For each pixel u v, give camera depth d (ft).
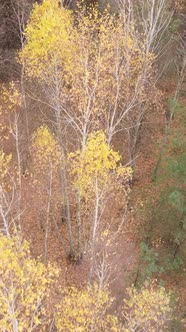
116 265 61.98
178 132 77.51
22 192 77.71
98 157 48.93
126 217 73.72
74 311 42.37
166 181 72.64
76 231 75.51
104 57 60.49
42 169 69.36
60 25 59.88
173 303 56.44
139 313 46.73
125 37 63.67
